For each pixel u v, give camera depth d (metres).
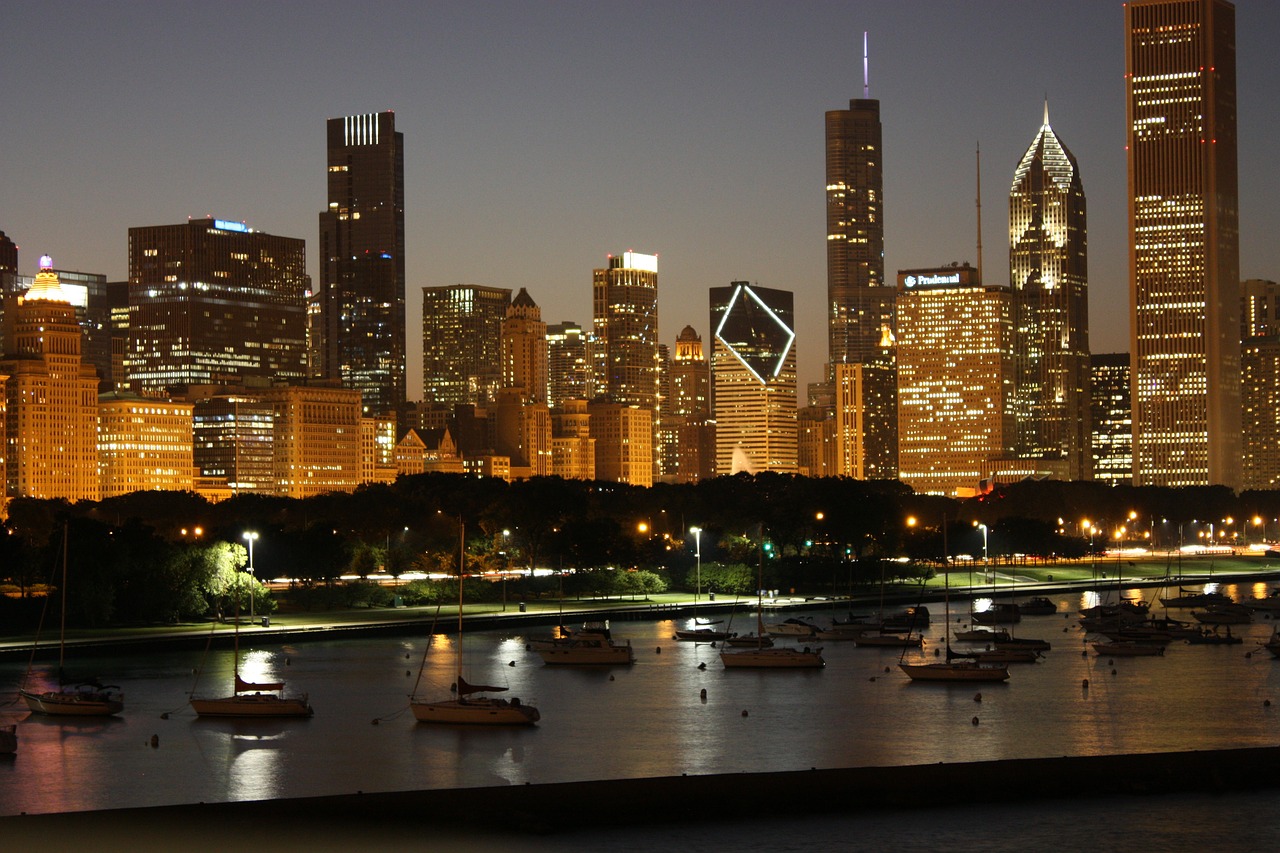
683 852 134.62
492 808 141.00
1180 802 149.88
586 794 144.38
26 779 175.00
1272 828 142.12
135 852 129.50
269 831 135.62
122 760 185.00
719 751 190.88
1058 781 152.50
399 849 131.88
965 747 193.50
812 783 149.12
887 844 137.75
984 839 139.00
